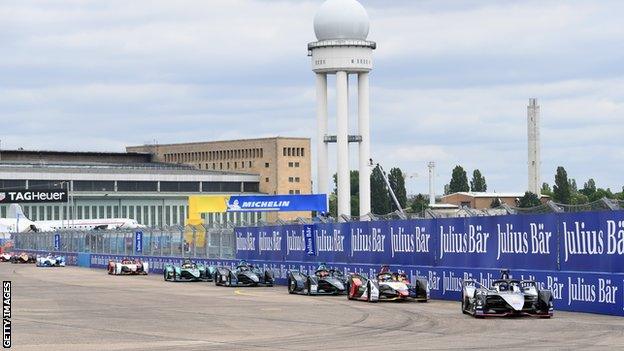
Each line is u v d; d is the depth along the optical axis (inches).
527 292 1309.1
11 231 5718.5
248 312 1471.5
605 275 1339.8
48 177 7101.4
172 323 1299.2
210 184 7869.1
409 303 1624.0
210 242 2770.7
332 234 2105.1
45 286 2309.3
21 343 1064.2
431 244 1759.4
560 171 7268.7
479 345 971.9
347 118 5600.4
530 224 1501.0
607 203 1352.1
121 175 7377.0
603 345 953.5
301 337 1093.8
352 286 1727.4
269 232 2410.2
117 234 3543.3
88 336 1135.0
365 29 5600.4
